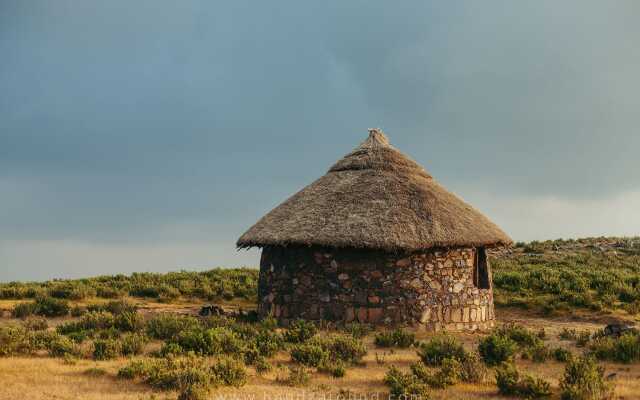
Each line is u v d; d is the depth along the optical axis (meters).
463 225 19.77
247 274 34.81
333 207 19.86
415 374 12.34
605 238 47.16
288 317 19.78
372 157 21.72
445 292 19.27
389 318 18.80
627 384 12.05
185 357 13.81
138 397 10.38
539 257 38.16
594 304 24.05
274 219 20.72
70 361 13.09
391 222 19.03
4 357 13.66
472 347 16.36
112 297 27.58
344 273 19.19
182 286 29.72
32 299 26.83
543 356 14.73
